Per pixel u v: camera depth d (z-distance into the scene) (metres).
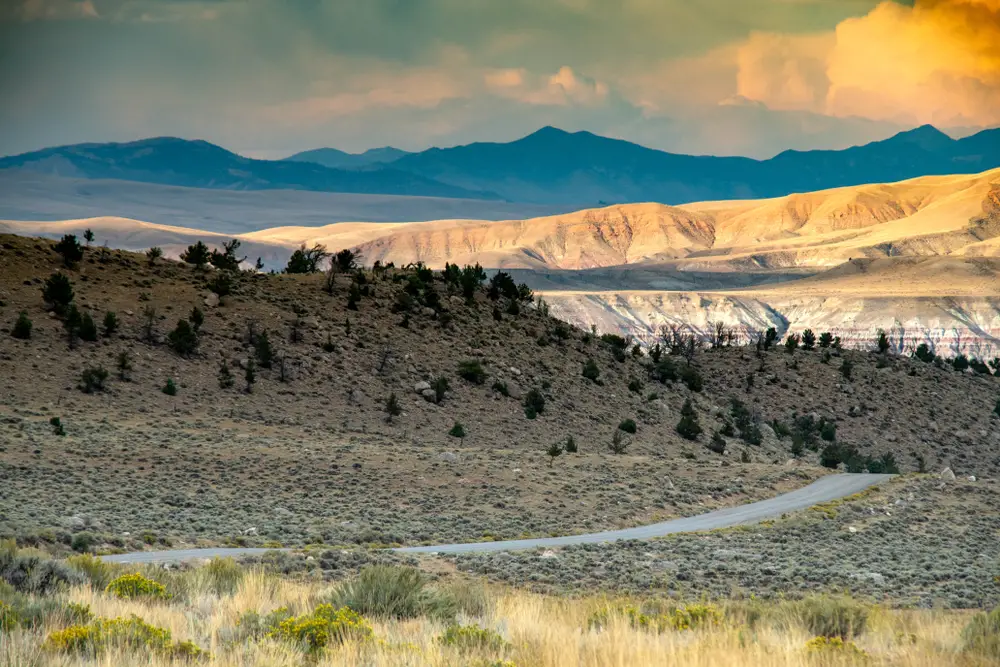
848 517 136.75
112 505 113.50
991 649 34.97
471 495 141.62
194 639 29.91
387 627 33.19
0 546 41.28
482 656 28.47
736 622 41.84
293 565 75.12
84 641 26.44
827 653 31.61
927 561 102.06
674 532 121.56
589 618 41.84
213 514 116.25
